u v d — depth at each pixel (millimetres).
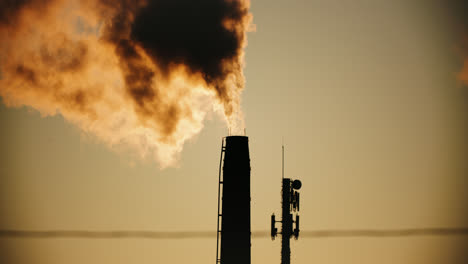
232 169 89500
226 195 89188
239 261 87375
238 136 90688
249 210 89125
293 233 100688
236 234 87875
